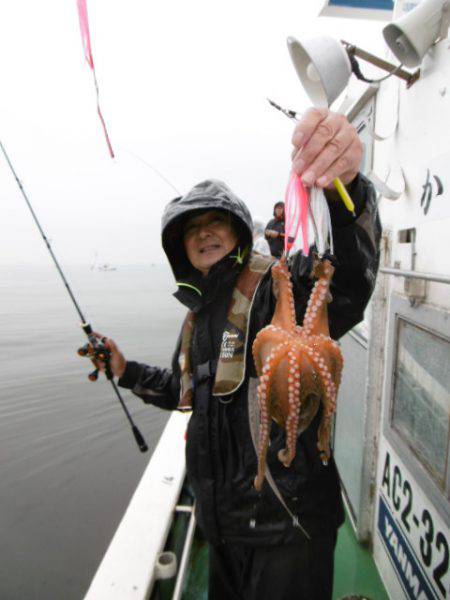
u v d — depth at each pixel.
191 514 2.72
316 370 1.14
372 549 2.64
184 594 2.48
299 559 1.50
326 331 1.21
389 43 1.74
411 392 1.99
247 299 1.57
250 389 1.48
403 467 2.07
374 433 2.55
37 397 21.41
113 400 20.98
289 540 1.47
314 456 1.48
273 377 1.17
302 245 1.17
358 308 1.38
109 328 38.94
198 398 1.61
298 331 1.20
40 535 11.12
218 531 1.57
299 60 1.54
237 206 1.63
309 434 1.49
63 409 19.95
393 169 2.19
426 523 1.79
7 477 14.23
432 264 1.70
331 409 1.18
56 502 12.66
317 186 1.17
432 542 1.72
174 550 2.54
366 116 2.76
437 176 1.67
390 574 2.27
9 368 26.33
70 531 11.26
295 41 1.47
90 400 21.05
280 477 1.46
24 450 16.08
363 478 2.62
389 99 2.28
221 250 1.68
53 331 39.41
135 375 2.30
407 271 1.69
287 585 1.49
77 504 12.55
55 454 15.73
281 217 4.83
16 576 9.59
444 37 1.59
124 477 14.20
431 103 1.72
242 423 1.50
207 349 1.67
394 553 2.20
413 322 1.90
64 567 9.90
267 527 1.48
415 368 1.94
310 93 1.57
